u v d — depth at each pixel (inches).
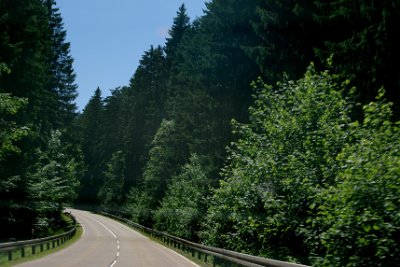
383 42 582.2
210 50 1257.4
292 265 397.7
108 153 4156.0
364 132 437.4
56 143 1838.1
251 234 644.7
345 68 632.4
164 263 802.2
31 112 1263.5
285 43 888.3
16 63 1154.0
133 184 3238.2
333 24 724.7
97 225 2635.3
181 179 1523.1
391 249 322.7
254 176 598.9
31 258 842.2
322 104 559.5
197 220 1270.9
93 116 4488.2
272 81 1026.7
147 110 3107.8
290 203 521.0
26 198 1301.7
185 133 1811.0
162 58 3309.5
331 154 493.4
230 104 1238.3
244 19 1089.4
